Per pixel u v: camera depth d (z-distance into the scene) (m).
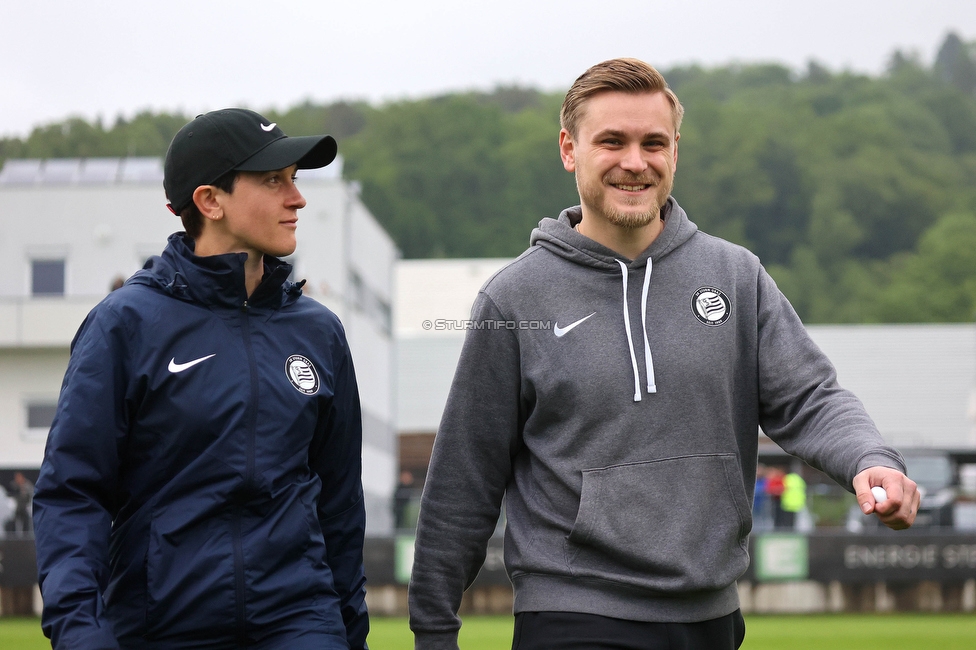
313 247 35.72
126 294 3.42
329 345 3.65
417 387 52.84
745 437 3.68
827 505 18.64
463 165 91.88
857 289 89.56
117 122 66.00
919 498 3.12
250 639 3.32
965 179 104.12
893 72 141.00
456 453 3.77
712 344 3.58
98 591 3.12
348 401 3.71
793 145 95.88
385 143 94.19
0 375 35.56
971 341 52.28
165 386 3.36
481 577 18.00
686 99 107.75
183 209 3.59
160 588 3.29
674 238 3.68
